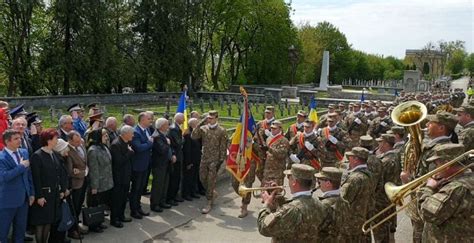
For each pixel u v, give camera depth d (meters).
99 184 8.29
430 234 4.59
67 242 7.66
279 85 60.94
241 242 8.26
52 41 33.53
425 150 6.20
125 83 39.19
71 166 7.88
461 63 120.19
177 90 46.25
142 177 9.30
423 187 4.68
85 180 8.37
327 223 5.64
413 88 56.72
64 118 9.09
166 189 10.05
